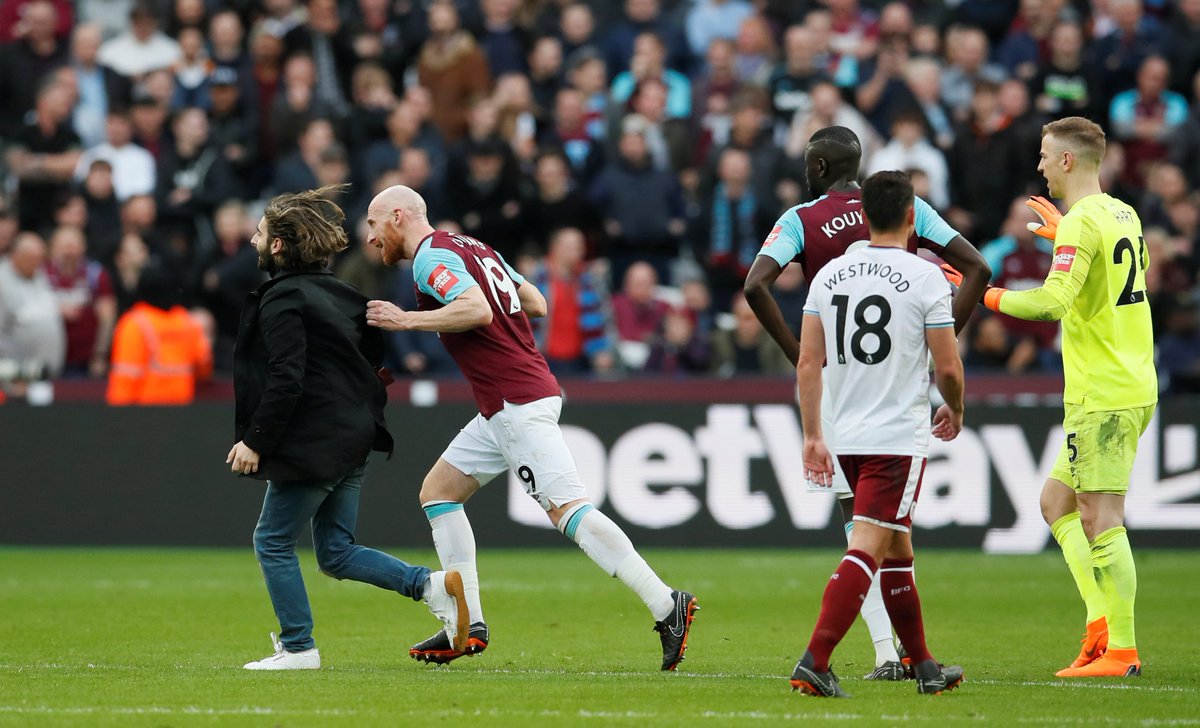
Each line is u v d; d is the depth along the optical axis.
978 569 44.78
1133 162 65.44
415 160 58.59
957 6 70.44
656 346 54.78
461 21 67.50
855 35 68.62
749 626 33.25
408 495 49.75
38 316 54.44
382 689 22.72
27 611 35.53
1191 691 23.14
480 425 26.36
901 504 21.50
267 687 22.91
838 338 21.88
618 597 38.81
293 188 59.84
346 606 37.09
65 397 52.00
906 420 21.48
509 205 58.44
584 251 59.62
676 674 25.27
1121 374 25.89
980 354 54.12
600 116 64.31
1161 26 69.56
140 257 56.22
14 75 65.62
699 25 69.44
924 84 64.12
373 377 25.14
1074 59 64.62
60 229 56.72
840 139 25.58
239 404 24.64
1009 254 54.97
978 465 49.44
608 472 49.91
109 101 65.56
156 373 51.31
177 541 50.31
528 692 22.44
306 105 62.09
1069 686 23.67
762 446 49.84
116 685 23.14
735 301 56.75
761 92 60.66
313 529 25.86
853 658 28.25
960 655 28.67
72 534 50.59
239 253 56.75
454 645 25.27
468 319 24.67
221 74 62.41
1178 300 54.97
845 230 25.08
